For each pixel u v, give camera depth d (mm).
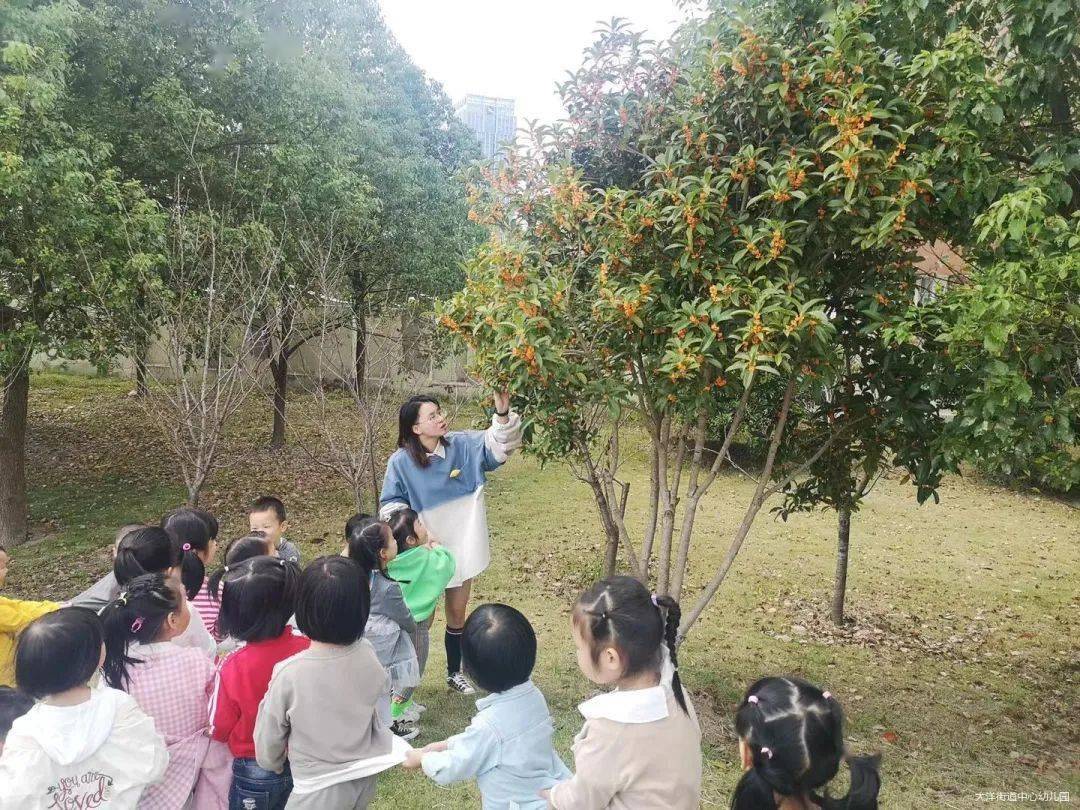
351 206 9898
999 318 3301
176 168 8984
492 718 2287
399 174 12117
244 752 2561
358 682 2467
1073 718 5691
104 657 2391
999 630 7656
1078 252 3156
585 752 1990
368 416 7766
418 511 4277
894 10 4016
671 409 4516
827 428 5285
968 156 3736
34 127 6715
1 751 2303
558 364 3832
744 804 1926
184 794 2508
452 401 10555
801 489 5754
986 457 3916
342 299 9547
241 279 7422
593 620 2031
